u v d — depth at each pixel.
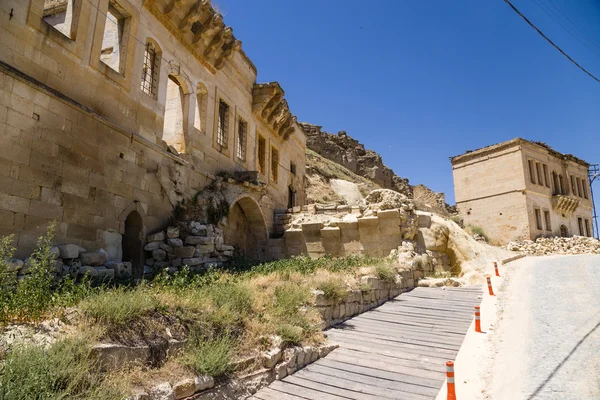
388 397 7.05
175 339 6.83
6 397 4.04
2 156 8.66
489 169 39.56
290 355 8.35
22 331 5.44
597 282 15.08
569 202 40.16
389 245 20.19
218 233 15.95
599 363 7.46
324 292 11.55
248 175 19.50
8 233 8.64
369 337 10.50
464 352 9.12
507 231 37.09
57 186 9.96
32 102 9.45
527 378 7.23
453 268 20.77
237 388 6.92
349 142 83.31
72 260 9.94
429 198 78.94
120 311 6.38
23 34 9.44
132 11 13.32
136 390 5.45
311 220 22.59
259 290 10.77
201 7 15.93
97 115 11.27
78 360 5.14
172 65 15.52
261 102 22.58
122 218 12.11
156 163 13.91
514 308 12.57
